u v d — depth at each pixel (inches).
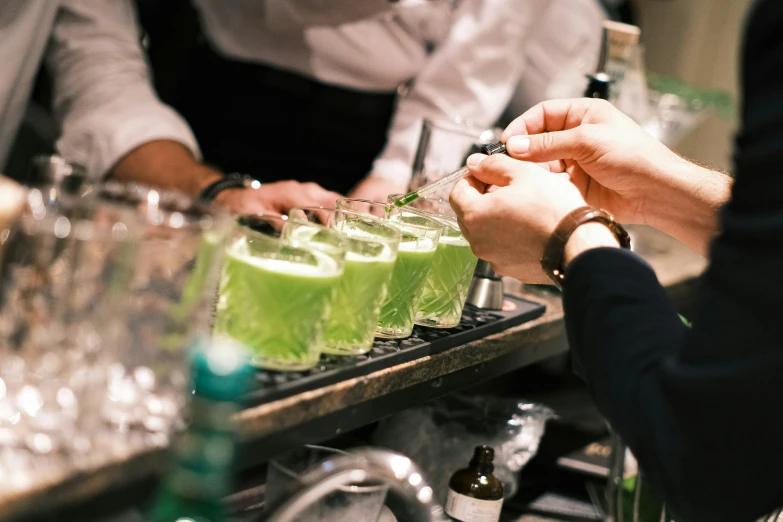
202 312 28.9
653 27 146.6
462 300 43.2
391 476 32.2
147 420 28.3
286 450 32.6
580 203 34.2
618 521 45.1
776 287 23.2
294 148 74.2
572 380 69.2
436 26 73.6
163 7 74.0
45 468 25.1
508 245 35.8
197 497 22.3
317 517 33.1
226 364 22.6
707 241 42.4
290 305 32.4
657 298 29.6
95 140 61.9
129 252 26.7
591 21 99.3
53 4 59.0
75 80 64.9
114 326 27.2
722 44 141.9
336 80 71.9
